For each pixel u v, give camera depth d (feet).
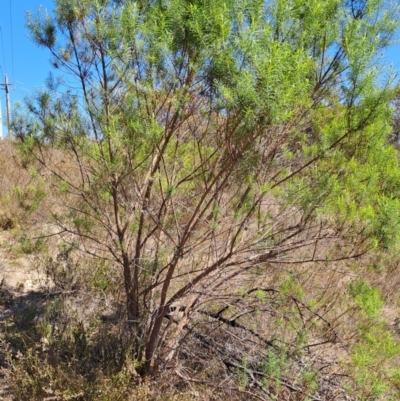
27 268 14.78
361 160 8.98
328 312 11.04
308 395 8.26
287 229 9.30
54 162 12.13
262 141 8.16
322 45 8.35
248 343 10.48
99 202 10.18
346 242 9.28
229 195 9.99
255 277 10.79
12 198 16.89
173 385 9.11
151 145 8.77
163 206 9.71
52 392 7.67
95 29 8.68
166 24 7.89
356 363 8.38
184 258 9.95
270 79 6.55
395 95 8.27
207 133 9.37
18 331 9.95
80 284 12.24
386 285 13.29
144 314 10.01
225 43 7.01
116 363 9.15
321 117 9.01
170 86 8.39
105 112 8.87
